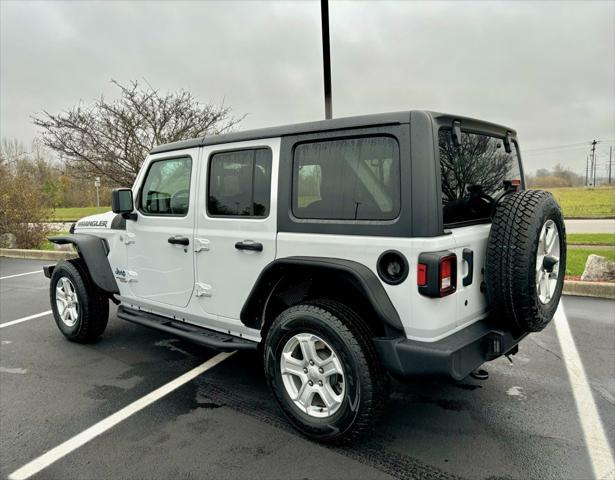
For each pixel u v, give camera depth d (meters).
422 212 2.32
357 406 2.48
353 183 2.59
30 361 4.17
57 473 2.49
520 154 3.56
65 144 10.36
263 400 3.33
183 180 3.59
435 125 2.40
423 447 2.67
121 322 5.43
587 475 2.39
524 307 2.49
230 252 3.21
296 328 2.69
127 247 4.13
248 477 2.42
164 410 3.19
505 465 2.48
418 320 2.38
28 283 7.97
